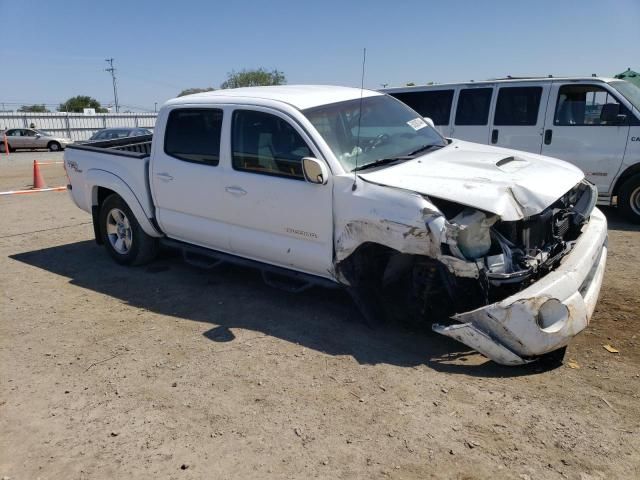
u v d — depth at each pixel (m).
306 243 4.52
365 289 4.46
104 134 24.56
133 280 5.93
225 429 3.22
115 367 4.02
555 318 3.48
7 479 2.88
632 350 3.92
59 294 5.60
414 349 4.10
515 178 3.94
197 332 4.55
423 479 2.74
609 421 3.12
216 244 5.32
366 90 5.50
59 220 9.27
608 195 7.90
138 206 5.90
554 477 2.71
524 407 3.29
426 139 5.14
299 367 3.90
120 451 3.07
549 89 8.11
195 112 5.25
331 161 4.27
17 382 3.86
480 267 3.58
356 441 3.05
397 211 3.81
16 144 33.44
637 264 5.82
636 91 8.08
